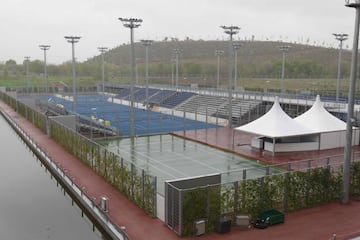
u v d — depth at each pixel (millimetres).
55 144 36156
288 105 53500
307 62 141750
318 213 18656
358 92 66750
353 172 20875
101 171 24984
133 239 15734
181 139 39750
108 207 19422
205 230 16234
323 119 35062
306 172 19234
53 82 142000
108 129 41781
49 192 24844
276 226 17016
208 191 16312
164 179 25172
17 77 158875
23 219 20297
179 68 155625
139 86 96312
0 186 26094
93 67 181250
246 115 54281
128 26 39562
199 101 68062
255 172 26688
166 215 17031
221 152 33656
